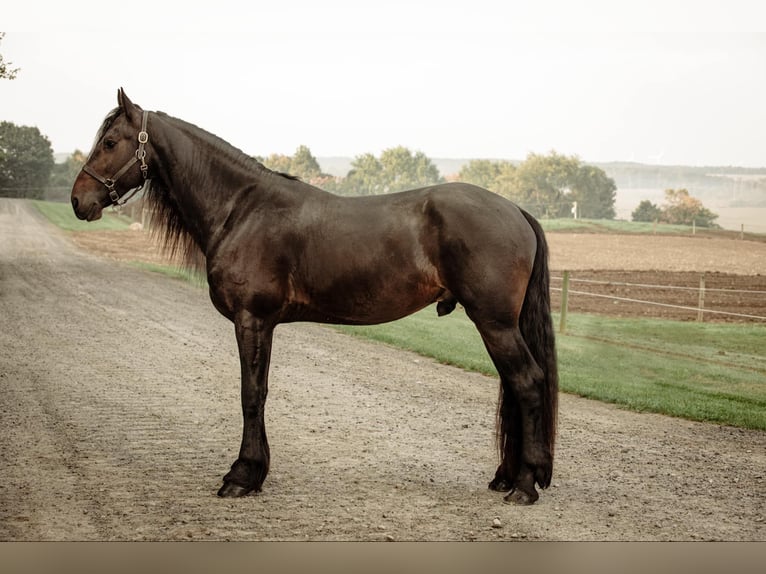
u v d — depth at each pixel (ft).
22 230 135.64
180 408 25.50
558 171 289.33
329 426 23.79
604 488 18.19
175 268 82.89
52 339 38.63
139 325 44.16
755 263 102.83
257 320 17.28
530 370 16.40
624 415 26.30
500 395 17.54
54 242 114.73
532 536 15.08
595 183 291.38
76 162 339.77
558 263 102.22
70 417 24.11
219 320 47.55
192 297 59.36
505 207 16.67
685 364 36.65
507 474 17.52
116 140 17.80
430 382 31.17
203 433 22.59
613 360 37.45
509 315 16.26
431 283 16.66
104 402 26.16
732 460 20.80
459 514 16.24
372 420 24.64
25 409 25.00
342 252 16.75
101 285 64.54
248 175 17.70
